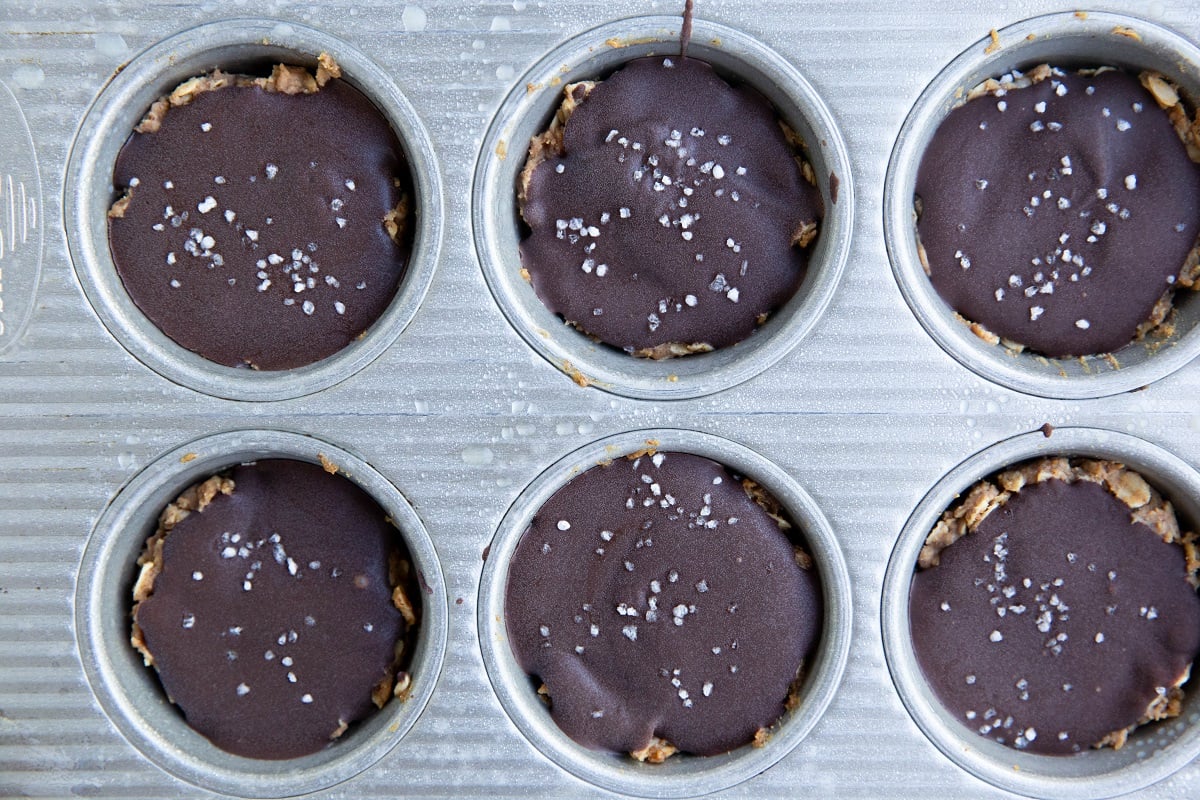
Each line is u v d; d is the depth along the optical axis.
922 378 0.35
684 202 0.35
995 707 0.35
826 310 0.35
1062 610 0.35
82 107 0.35
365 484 0.35
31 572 0.35
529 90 0.35
